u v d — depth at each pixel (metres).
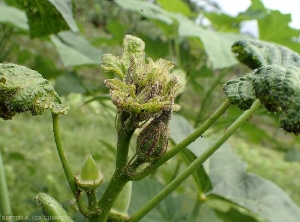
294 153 0.51
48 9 0.25
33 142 0.90
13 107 0.16
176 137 0.28
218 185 0.31
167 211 0.35
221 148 0.34
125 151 0.16
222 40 0.39
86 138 1.01
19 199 0.51
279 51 0.22
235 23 0.50
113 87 0.15
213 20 0.47
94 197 0.17
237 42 0.23
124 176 0.16
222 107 0.16
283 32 0.44
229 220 0.39
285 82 0.15
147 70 0.16
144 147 0.16
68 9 0.25
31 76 0.17
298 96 0.15
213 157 0.33
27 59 0.54
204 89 0.54
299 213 0.30
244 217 0.38
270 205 0.29
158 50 0.48
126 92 0.15
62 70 0.48
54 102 0.17
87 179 0.17
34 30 0.27
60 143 0.17
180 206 0.36
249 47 0.22
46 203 0.15
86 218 0.17
